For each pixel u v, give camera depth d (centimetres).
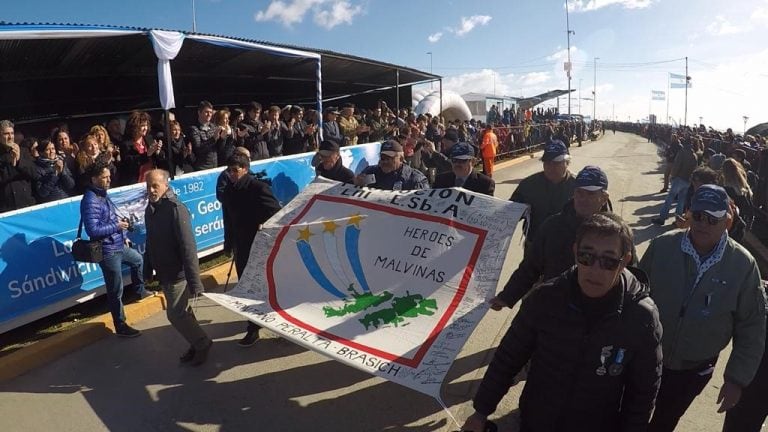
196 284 398
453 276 362
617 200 1218
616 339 186
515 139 2248
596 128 5522
